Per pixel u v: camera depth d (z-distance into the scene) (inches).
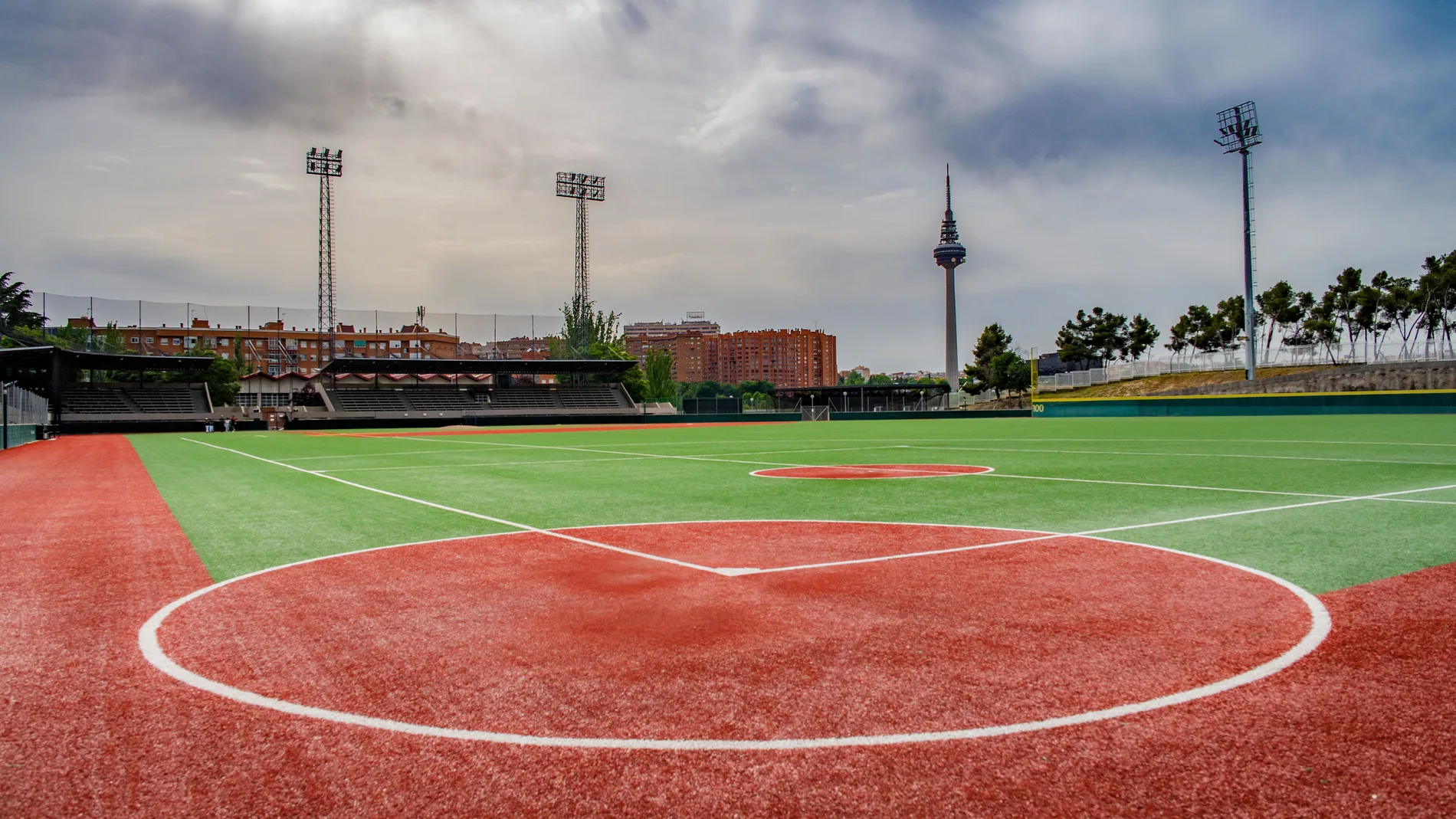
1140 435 1184.8
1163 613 214.1
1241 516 386.0
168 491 561.6
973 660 176.7
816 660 178.1
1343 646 184.1
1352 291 3245.6
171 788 124.8
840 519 391.9
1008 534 342.3
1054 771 125.9
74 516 438.3
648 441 1299.2
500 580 264.5
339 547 331.0
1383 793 118.4
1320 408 1927.9
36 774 130.4
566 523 390.9
